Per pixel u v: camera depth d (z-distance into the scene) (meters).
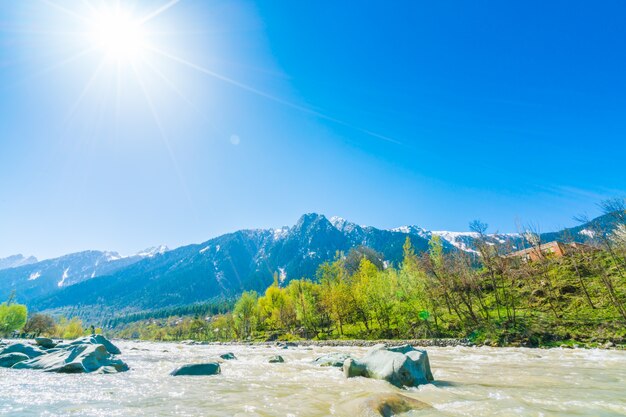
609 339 32.50
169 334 170.75
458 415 8.59
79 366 18.08
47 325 130.12
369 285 62.03
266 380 15.38
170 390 12.86
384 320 58.69
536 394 11.17
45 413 9.45
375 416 8.29
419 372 13.90
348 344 50.69
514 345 36.59
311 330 73.19
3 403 10.71
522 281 61.31
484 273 64.19
